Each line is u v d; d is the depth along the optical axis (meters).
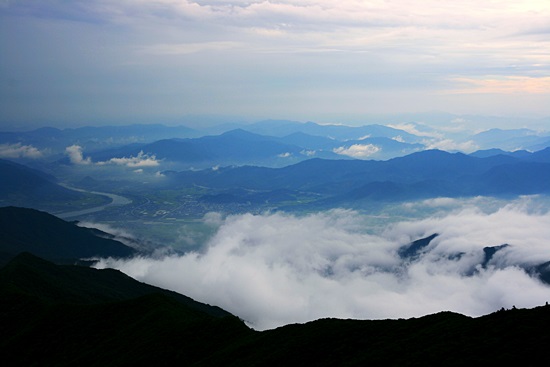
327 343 69.44
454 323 62.84
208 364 75.50
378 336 67.00
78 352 95.31
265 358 69.75
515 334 52.91
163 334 91.06
